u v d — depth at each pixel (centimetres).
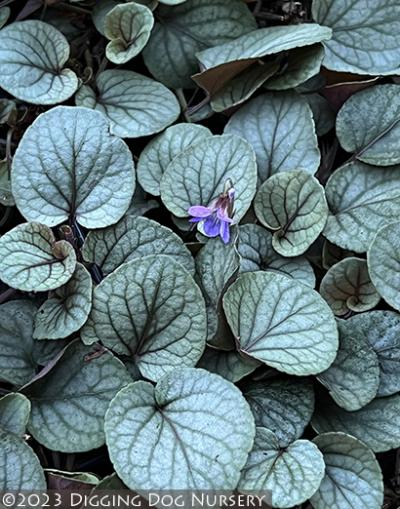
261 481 33
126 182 37
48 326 35
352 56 40
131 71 40
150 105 39
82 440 34
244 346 35
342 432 34
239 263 34
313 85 40
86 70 40
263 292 35
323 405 36
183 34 40
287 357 34
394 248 36
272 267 37
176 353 35
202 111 40
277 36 39
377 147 39
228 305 35
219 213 35
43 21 40
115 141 37
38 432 34
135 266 35
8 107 39
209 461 33
